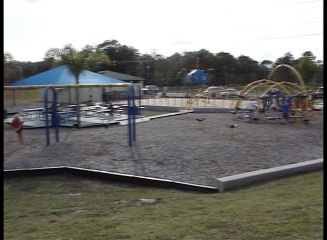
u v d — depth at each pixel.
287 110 19.14
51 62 34.38
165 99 41.47
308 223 4.38
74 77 22.80
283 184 7.06
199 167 8.89
